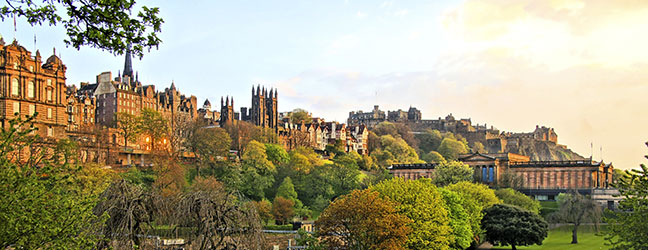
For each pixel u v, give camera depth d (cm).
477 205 12769
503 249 13388
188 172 17700
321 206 17962
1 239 3047
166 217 4534
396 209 8800
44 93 15400
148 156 18688
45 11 2414
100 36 2502
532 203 17500
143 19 2523
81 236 3466
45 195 3341
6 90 14475
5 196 3083
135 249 3925
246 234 4647
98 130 18838
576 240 14275
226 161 18538
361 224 7825
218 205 4653
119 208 4228
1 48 14600
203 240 4422
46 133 15375
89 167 11619
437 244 9150
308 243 7500
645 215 5209
